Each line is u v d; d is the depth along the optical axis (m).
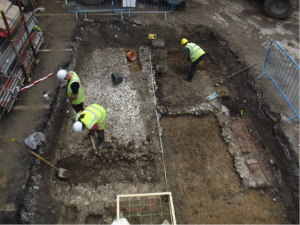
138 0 8.98
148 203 4.34
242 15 8.76
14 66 5.32
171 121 5.77
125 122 5.59
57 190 4.44
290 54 7.08
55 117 5.23
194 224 4.18
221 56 7.55
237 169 4.94
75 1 7.96
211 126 5.75
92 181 4.59
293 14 8.99
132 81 6.63
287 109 5.62
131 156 4.95
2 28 4.66
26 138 4.55
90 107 4.26
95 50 7.49
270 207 4.47
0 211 3.69
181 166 4.96
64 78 4.28
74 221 4.11
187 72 7.12
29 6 8.03
